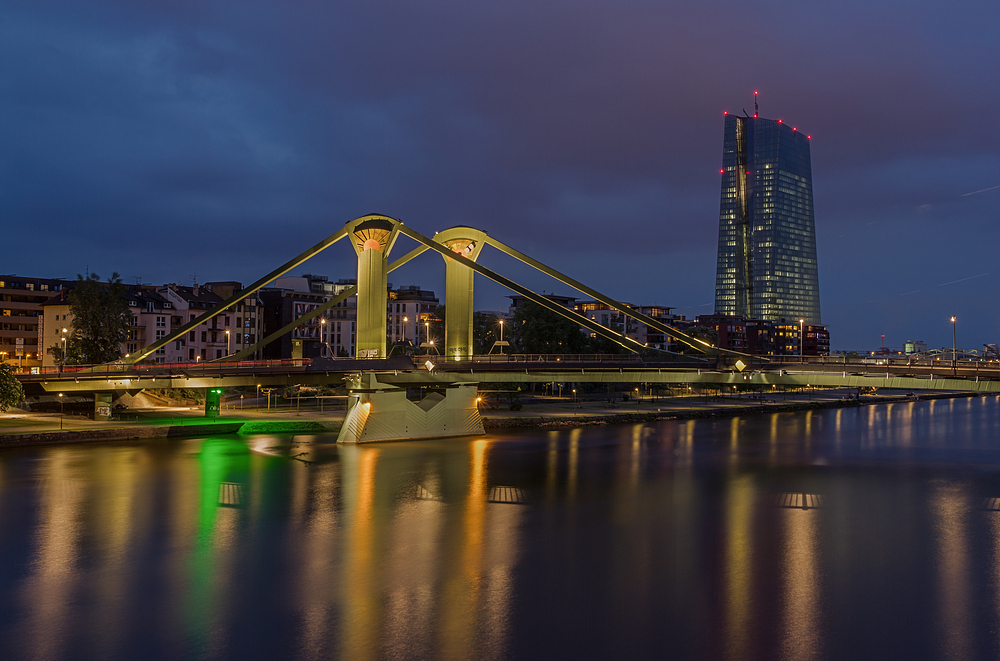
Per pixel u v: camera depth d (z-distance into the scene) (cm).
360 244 10619
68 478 7456
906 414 17425
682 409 15875
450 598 4381
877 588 4556
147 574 4772
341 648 3738
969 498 7025
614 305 10669
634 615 4138
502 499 6862
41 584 4588
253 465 8388
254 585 4588
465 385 11406
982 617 4128
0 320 17388
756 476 8131
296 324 12350
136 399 13050
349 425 10312
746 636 3872
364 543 5450
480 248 11869
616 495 7075
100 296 13212
